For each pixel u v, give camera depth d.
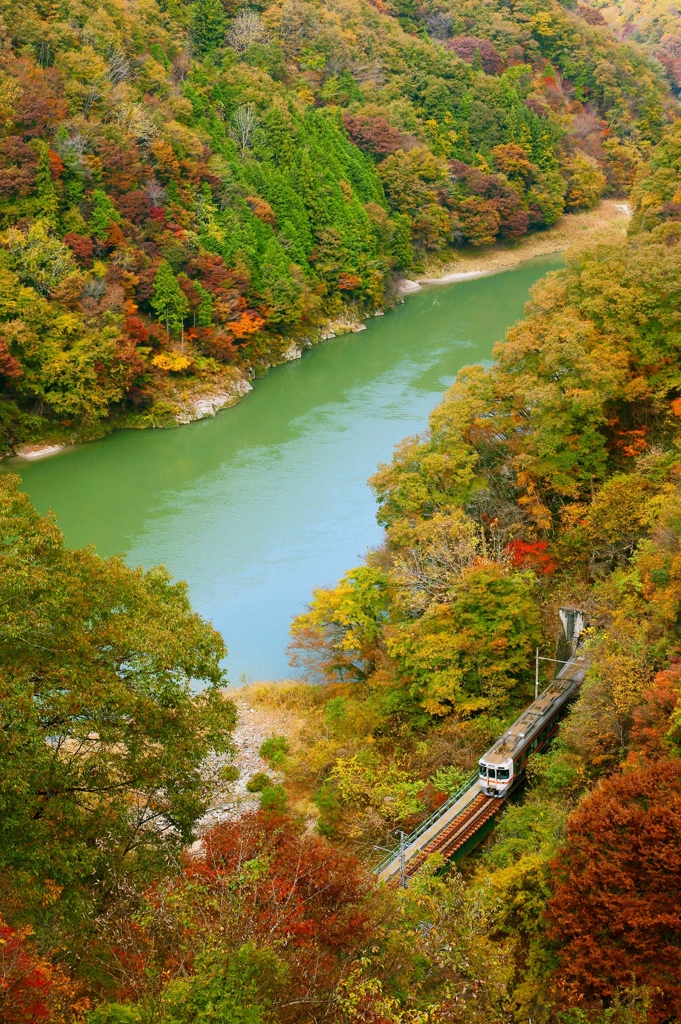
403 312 111.06
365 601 41.84
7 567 22.56
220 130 104.62
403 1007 18.52
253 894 18.84
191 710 24.73
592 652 34.88
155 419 77.56
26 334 70.06
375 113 130.88
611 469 47.22
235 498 63.09
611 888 22.59
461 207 133.75
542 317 50.47
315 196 107.00
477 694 37.94
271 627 48.38
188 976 16.12
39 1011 15.95
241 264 90.56
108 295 76.31
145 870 22.81
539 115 151.38
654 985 20.89
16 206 76.25
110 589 25.42
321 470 67.06
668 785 24.08
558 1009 21.84
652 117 165.88
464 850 30.95
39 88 83.12
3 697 20.89
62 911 20.59
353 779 34.47
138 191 85.88
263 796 33.56
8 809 20.77
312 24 139.88
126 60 102.06
